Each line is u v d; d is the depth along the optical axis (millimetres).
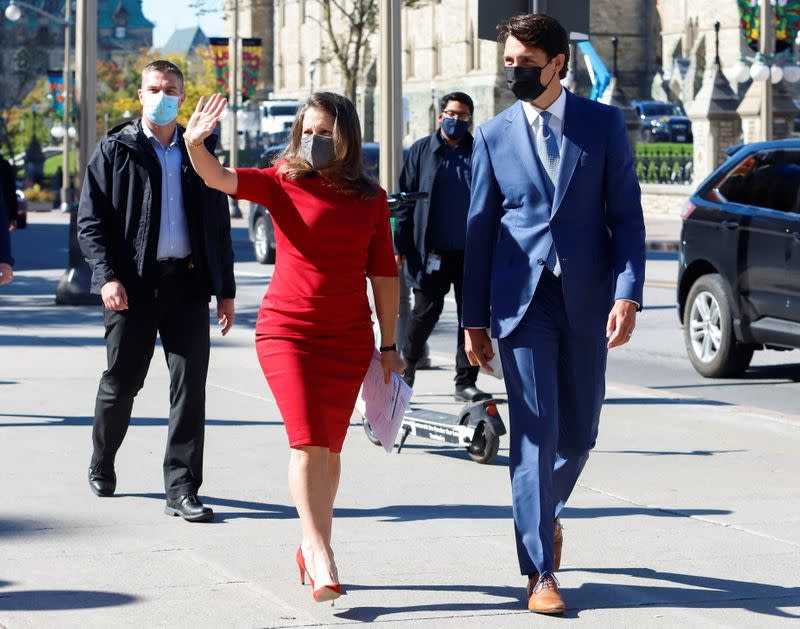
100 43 192000
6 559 5633
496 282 5141
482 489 7113
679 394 10820
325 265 5047
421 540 6031
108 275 6363
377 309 5340
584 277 5074
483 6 8367
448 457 7992
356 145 5051
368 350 5172
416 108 78750
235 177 4969
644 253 5113
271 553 5785
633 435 8711
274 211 5051
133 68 113875
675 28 85625
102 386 6723
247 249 31328
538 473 5035
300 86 92312
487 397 9930
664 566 5652
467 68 74500
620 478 7406
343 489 7082
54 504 6648
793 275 10961
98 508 6578
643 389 10656
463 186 9578
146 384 10672
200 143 4875
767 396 11031
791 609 5082
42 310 16812
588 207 5105
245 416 9258
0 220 7883
